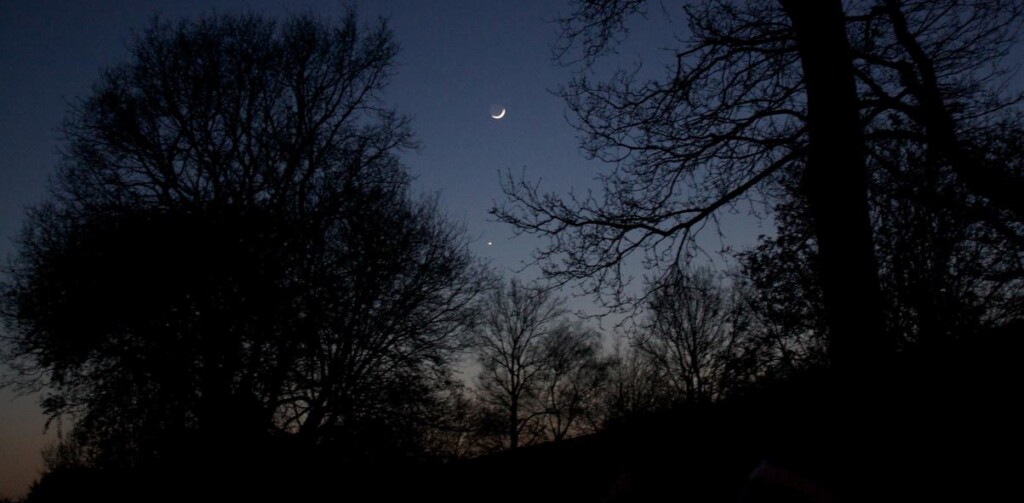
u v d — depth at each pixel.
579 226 11.73
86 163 23.28
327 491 20.52
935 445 5.81
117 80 24.25
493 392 40.78
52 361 20.95
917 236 13.37
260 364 22.05
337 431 22.33
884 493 5.55
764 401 7.34
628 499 7.24
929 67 10.17
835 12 9.86
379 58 27.14
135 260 21.64
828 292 8.95
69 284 21.33
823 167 9.30
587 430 40.50
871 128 12.29
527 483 10.75
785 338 14.15
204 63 24.88
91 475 22.14
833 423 6.37
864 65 11.24
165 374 21.09
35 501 22.19
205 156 24.38
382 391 23.27
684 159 11.63
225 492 20.95
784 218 13.81
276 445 21.77
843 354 8.50
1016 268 12.23
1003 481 5.45
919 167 12.27
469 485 12.20
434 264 25.20
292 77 26.34
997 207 10.86
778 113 11.27
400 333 24.36
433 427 24.27
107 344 21.34
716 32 11.48
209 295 21.97
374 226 24.45
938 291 13.13
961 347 6.68
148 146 23.69
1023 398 5.81
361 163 25.62
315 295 23.03
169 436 21.06
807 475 5.34
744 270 14.22
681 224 11.41
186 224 22.41
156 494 20.94
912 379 6.48
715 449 7.22
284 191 24.53
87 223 22.09
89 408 20.70
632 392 34.59
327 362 23.30
